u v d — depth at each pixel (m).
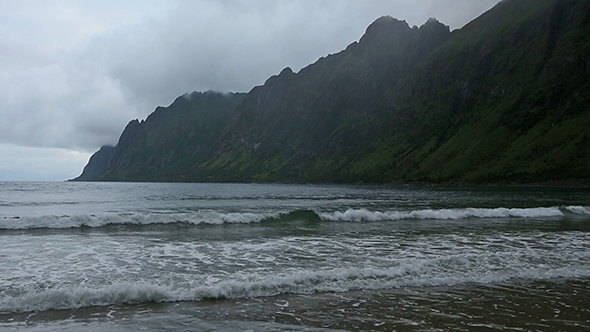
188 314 10.16
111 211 42.97
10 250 18.05
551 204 56.75
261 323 9.56
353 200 68.06
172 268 14.77
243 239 21.70
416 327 9.41
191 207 49.59
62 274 13.77
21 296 11.01
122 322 9.56
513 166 195.75
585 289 12.81
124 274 13.84
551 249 19.27
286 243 20.50
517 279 13.87
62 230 24.41
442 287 12.84
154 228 25.94
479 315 10.28
